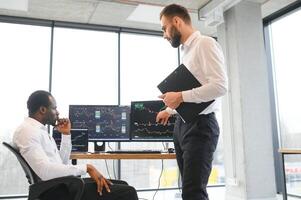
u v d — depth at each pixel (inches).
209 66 54.8
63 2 155.0
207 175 55.1
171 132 101.1
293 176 160.9
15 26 171.3
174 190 183.3
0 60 166.2
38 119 67.6
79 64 179.0
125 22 180.5
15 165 163.9
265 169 148.6
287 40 175.8
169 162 187.5
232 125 153.6
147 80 190.7
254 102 151.6
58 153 77.2
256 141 149.0
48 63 173.3
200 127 55.6
